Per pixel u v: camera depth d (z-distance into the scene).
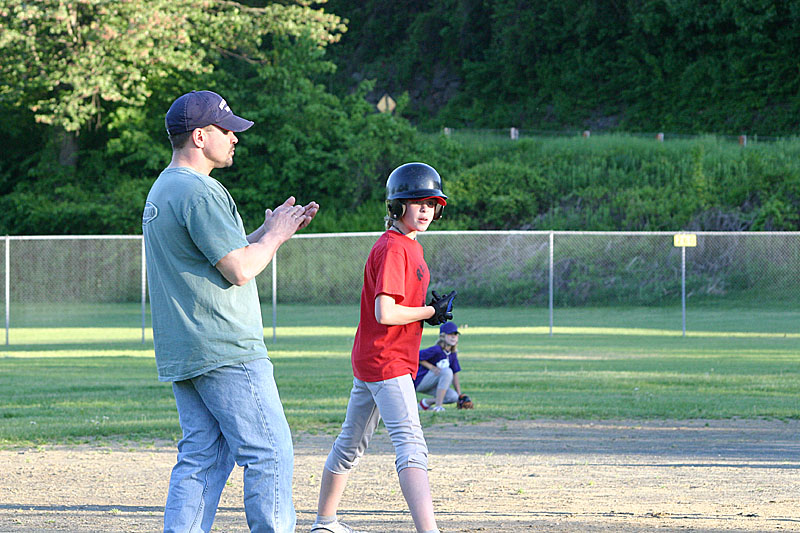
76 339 80.56
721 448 28.61
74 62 139.75
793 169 135.25
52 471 24.61
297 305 114.94
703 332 82.81
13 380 49.31
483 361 58.00
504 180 140.12
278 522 13.90
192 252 13.77
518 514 18.91
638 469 24.81
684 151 146.50
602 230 131.00
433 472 24.39
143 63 140.00
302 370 53.97
